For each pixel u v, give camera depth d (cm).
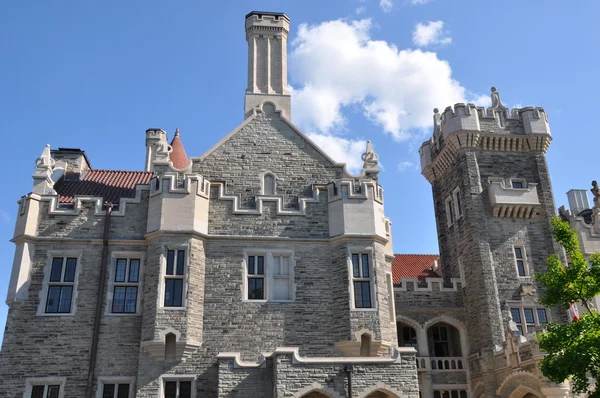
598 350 1648
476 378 3116
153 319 2094
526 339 2733
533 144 3622
